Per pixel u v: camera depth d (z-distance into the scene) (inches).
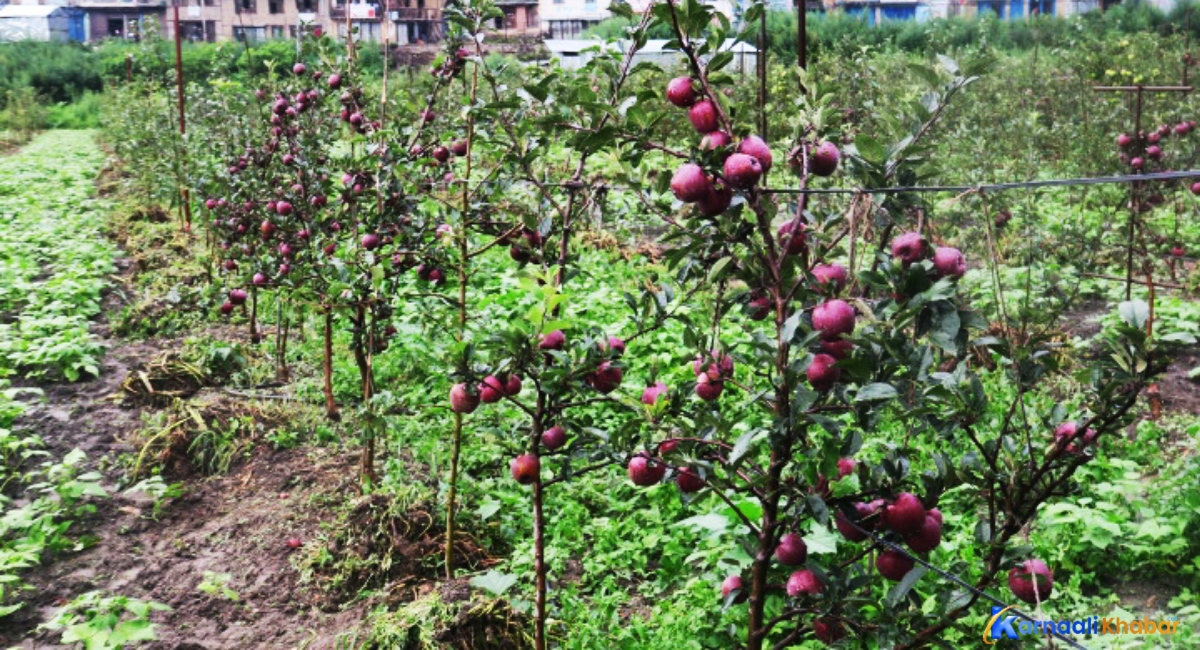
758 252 124.6
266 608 192.1
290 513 223.6
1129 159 341.4
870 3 1577.3
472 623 168.4
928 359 114.3
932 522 120.3
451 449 243.8
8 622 185.0
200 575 201.6
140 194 557.0
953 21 1128.2
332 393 272.8
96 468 245.3
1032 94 615.8
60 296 376.2
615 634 179.5
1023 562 128.8
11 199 599.8
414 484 216.2
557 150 234.1
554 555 203.2
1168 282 379.6
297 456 251.8
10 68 1395.2
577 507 220.8
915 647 127.4
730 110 123.4
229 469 246.4
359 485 233.3
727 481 130.3
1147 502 212.5
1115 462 224.1
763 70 214.7
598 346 140.9
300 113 275.1
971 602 123.8
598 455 141.0
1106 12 1210.6
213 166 358.3
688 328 137.7
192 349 312.0
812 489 127.2
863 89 432.8
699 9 120.2
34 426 265.6
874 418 115.8
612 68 151.8
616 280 386.0
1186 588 191.3
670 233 139.6
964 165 393.4
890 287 113.5
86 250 448.5
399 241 214.1
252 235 305.0
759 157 115.6
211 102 410.0
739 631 175.0
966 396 118.1
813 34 967.0
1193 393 284.7
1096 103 554.3
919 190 116.5
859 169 123.3
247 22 1697.8
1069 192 476.4
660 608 188.2
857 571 135.4
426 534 205.8
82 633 171.3
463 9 189.5
